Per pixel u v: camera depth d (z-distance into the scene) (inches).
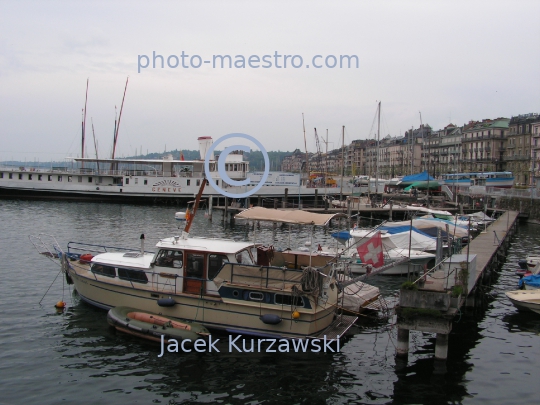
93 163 3440.0
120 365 625.9
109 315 727.1
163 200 3029.0
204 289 733.3
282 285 691.4
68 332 724.7
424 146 5374.0
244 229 2003.0
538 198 2556.6
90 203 2903.5
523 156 4151.1
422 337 759.7
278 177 3100.4
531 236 2052.2
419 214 2357.3
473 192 3056.1
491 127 4613.7
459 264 773.9
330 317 736.3
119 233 1742.1
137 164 3159.5
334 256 834.2
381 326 808.9
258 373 616.7
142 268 768.3
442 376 619.5
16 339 694.5
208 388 575.2
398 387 587.2
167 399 547.2
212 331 725.9
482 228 1946.4
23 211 2375.7
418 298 639.1
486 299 1011.9
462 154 5059.1
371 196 3198.8
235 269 710.5
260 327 701.9
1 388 555.8
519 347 730.8
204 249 738.2
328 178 4143.7
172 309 740.0
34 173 3006.9
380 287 1098.1
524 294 932.6
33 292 915.4
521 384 601.3
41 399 536.7
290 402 548.7
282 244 1615.4
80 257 911.7
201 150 3088.1
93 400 539.2
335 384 592.7
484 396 568.1
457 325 834.2
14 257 1227.9
